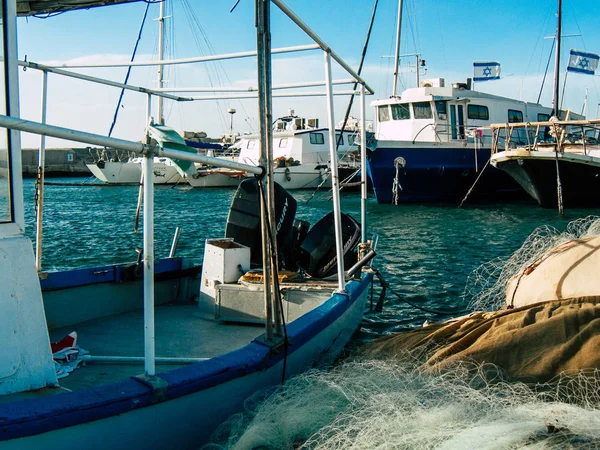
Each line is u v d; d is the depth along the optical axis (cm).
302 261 761
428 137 2602
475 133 2472
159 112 1361
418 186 2517
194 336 534
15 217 330
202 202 3014
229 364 367
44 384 330
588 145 2336
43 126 257
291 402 389
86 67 582
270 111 388
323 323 489
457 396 399
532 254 757
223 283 589
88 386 395
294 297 582
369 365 465
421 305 918
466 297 962
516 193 2788
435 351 502
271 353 399
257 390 398
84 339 520
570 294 533
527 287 582
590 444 343
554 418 366
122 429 309
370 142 2394
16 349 319
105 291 601
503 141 2645
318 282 609
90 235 1789
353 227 764
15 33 328
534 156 2109
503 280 786
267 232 399
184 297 677
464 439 336
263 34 383
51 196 3469
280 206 717
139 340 520
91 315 589
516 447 336
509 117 2794
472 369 452
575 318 472
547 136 2972
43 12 477
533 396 410
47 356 333
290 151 3478
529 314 497
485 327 505
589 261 546
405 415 369
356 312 621
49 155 5272
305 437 369
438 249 1481
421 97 2584
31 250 329
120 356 469
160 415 327
